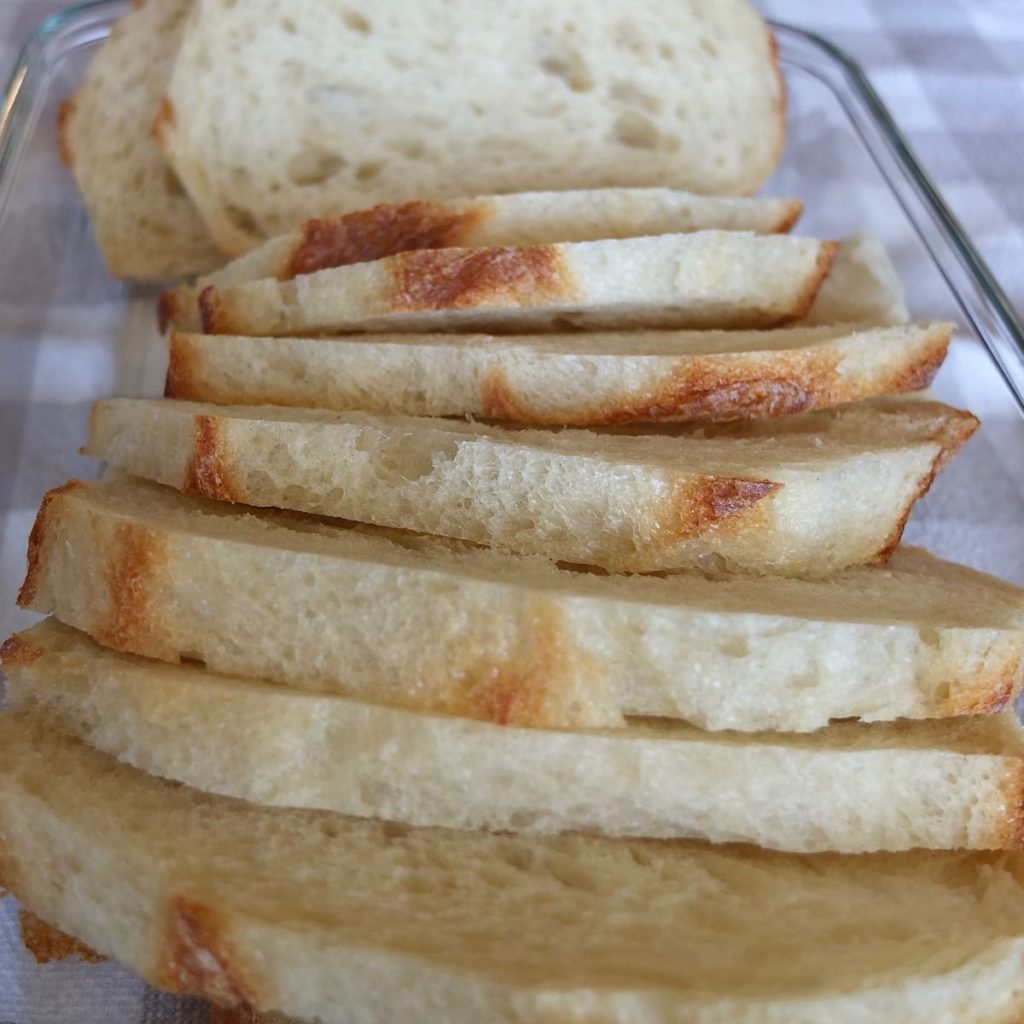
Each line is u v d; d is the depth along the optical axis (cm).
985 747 13
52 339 19
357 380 15
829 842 12
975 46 26
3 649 14
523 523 13
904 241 21
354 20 19
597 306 16
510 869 13
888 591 15
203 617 13
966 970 11
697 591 13
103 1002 14
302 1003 12
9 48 22
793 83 23
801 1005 11
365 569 12
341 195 20
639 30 20
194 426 14
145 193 20
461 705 12
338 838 13
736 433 16
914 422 16
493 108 20
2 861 13
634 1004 11
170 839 13
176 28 20
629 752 12
